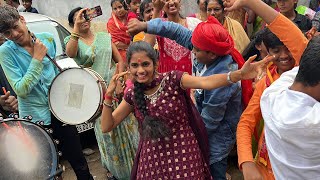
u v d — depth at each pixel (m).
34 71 2.81
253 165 1.91
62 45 4.68
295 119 1.40
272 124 1.51
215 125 2.43
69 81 2.95
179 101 2.22
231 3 2.09
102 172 4.08
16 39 2.83
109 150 3.44
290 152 1.47
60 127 3.18
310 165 1.46
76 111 2.94
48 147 2.60
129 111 2.40
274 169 1.58
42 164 2.54
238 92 2.43
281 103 1.47
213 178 2.56
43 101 3.04
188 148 2.27
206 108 2.41
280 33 1.98
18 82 2.84
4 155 2.38
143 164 2.34
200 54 2.38
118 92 3.09
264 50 2.61
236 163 3.82
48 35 3.27
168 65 3.25
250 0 2.01
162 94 2.21
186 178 2.25
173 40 2.90
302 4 5.44
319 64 1.35
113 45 3.58
